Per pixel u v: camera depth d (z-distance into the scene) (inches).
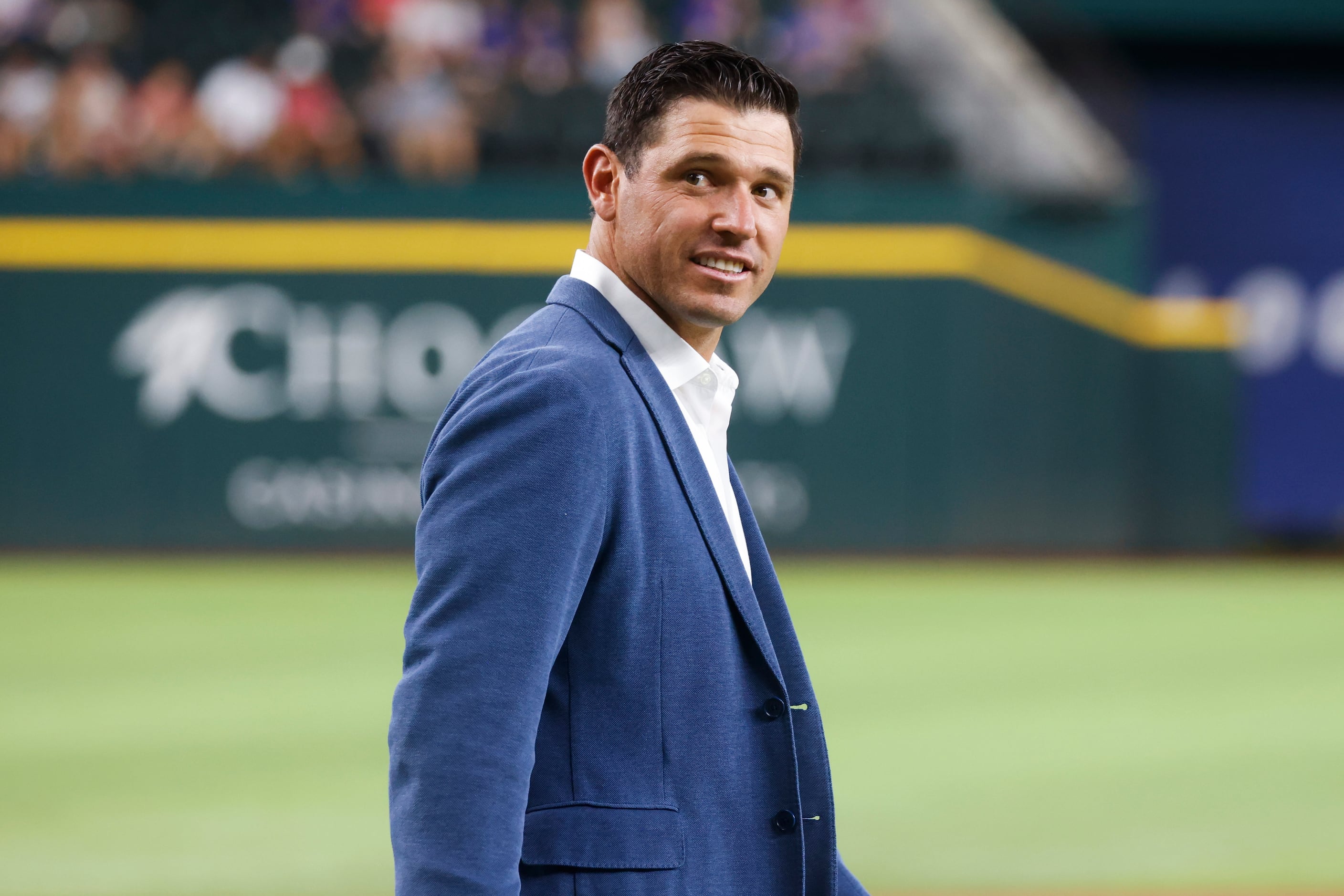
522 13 1934.1
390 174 1828.2
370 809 762.2
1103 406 1808.6
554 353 199.5
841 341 1771.7
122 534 1750.7
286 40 1868.8
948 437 1779.0
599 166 222.8
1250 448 2231.8
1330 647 1266.0
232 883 636.1
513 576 182.7
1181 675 1144.2
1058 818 751.1
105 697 1038.4
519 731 178.7
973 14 2193.7
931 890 634.2
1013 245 1785.2
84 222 1737.2
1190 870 663.8
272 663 1162.6
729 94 208.7
